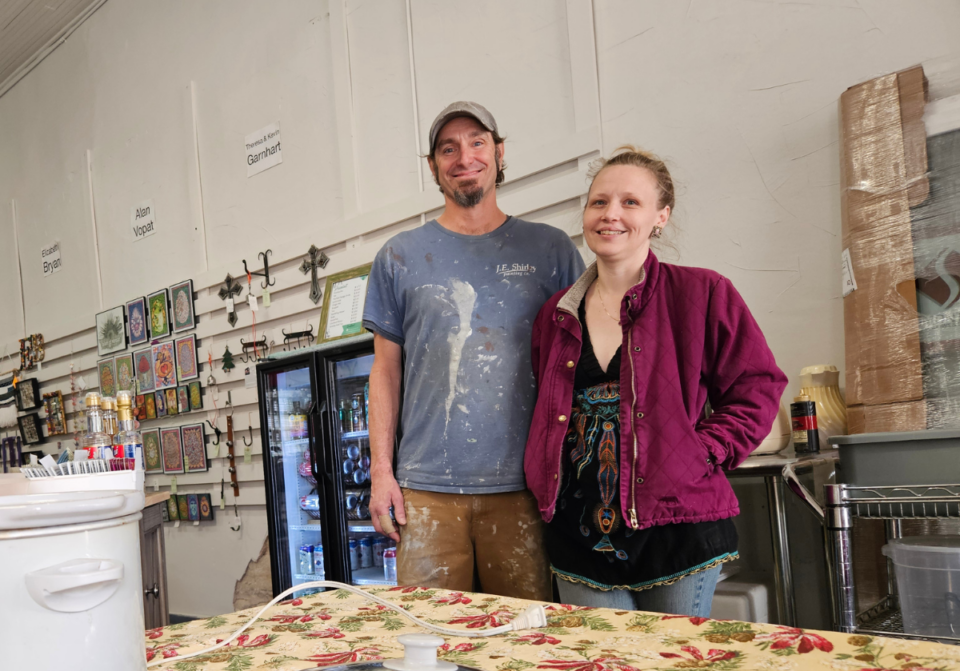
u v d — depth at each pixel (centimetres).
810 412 222
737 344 160
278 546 372
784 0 258
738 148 268
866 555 221
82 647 54
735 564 254
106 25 609
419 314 214
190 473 530
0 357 751
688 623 82
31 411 714
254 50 485
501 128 345
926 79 220
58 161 669
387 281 224
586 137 308
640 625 83
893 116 217
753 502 261
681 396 157
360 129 416
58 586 51
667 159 286
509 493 200
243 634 94
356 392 343
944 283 199
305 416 393
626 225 164
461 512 202
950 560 153
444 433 204
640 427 157
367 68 413
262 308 475
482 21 355
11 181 732
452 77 368
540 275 212
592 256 311
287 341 457
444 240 219
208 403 516
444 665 64
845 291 223
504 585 202
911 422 197
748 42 266
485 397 203
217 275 505
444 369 207
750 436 157
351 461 340
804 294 251
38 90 691
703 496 153
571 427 171
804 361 250
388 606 100
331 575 333
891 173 214
